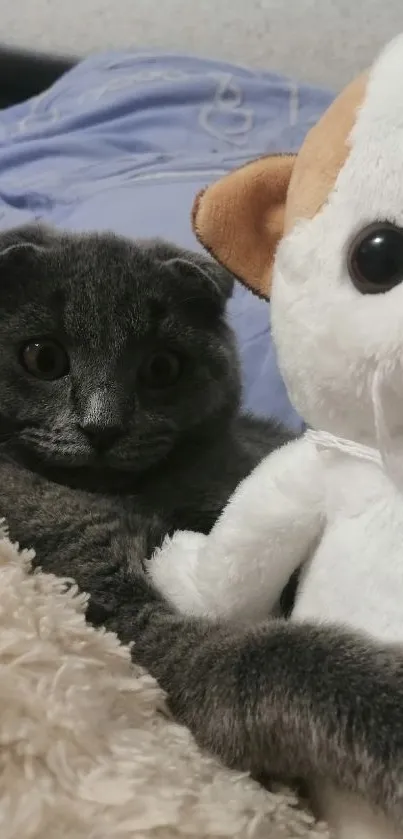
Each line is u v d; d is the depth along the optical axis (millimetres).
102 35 676
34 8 669
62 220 434
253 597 190
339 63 663
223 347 290
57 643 174
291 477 183
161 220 418
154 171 469
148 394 265
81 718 156
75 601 194
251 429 320
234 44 671
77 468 259
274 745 167
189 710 185
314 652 167
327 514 179
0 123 573
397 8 640
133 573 219
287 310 169
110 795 145
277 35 664
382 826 153
